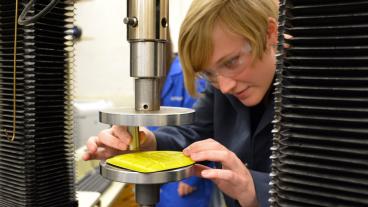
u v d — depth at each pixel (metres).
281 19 0.45
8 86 0.73
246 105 0.97
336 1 0.41
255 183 0.66
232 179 0.61
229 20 0.79
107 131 0.72
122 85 2.53
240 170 0.65
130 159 0.56
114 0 2.46
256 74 0.87
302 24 0.44
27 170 0.72
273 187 0.48
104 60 2.52
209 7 0.79
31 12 0.67
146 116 0.52
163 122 0.52
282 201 0.46
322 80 0.43
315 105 0.44
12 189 0.75
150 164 0.53
